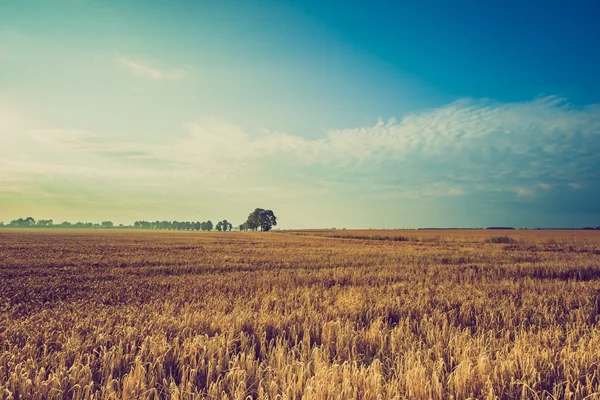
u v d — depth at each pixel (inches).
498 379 176.9
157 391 171.9
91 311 322.7
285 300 373.4
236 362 189.5
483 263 833.5
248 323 268.1
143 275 661.9
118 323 267.6
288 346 228.7
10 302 400.5
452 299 382.6
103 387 162.9
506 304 360.2
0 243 1695.4
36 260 893.2
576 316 320.8
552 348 221.6
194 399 156.6
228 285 502.0
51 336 238.2
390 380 170.4
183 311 313.3
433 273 644.7
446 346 229.9
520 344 225.8
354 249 1364.4
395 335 245.4
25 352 205.6
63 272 689.6
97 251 1222.3
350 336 239.6
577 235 2987.2
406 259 936.3
